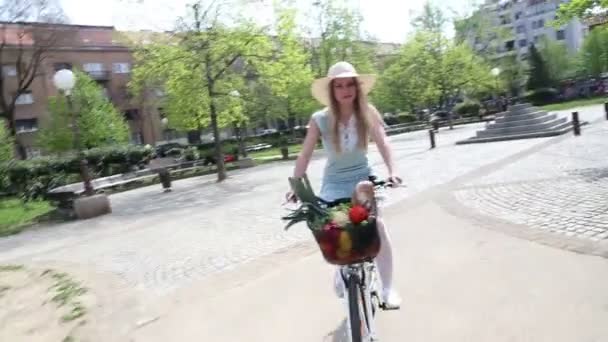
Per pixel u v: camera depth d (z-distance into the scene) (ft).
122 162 90.68
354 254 8.89
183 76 59.31
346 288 9.67
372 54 125.70
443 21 148.77
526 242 16.94
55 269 23.72
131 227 35.40
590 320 10.68
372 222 8.84
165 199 50.90
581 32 259.80
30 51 145.59
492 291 13.10
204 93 60.29
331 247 8.88
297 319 13.25
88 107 103.35
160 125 186.19
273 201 37.88
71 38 125.90
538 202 22.94
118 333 14.17
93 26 188.24
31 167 68.54
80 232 36.63
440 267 15.72
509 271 14.38
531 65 187.42
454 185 31.58
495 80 144.46
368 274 10.36
